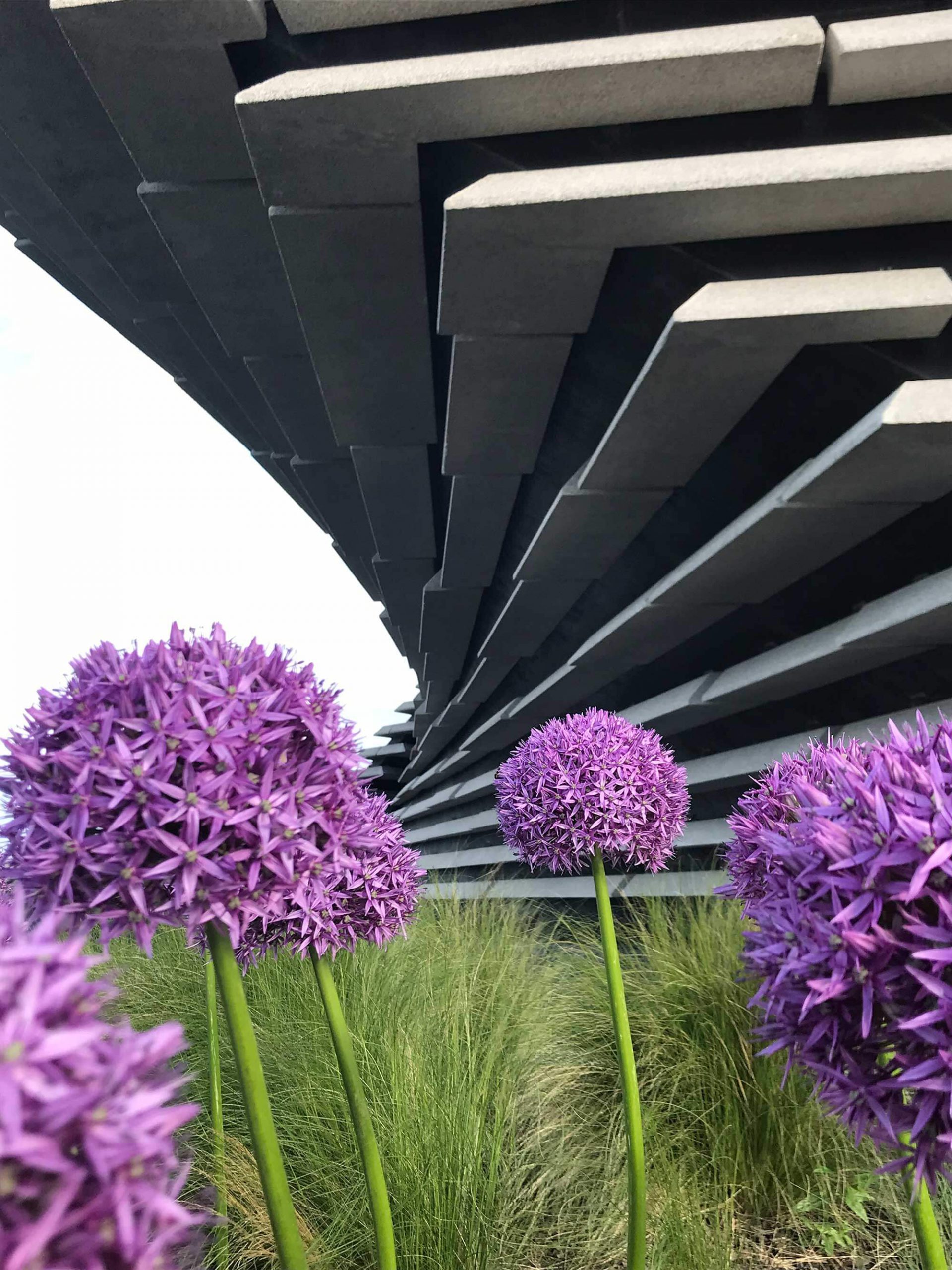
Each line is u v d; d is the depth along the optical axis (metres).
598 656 6.25
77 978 0.65
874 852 1.14
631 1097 2.19
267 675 1.45
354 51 2.69
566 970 5.08
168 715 1.26
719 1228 2.71
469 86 2.41
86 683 1.36
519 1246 2.81
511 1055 3.69
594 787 2.48
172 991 4.52
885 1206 2.89
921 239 2.65
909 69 2.39
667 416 3.21
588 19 2.66
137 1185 0.65
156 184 3.09
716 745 6.40
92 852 1.25
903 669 4.18
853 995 1.18
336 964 4.09
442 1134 2.86
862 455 2.70
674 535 4.79
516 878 10.78
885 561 3.76
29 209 4.37
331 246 3.03
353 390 4.20
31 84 3.13
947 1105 1.08
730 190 2.40
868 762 1.38
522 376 3.56
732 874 2.37
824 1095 1.25
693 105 2.52
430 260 3.38
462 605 8.39
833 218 2.55
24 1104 0.58
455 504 5.35
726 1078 3.28
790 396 3.21
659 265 2.87
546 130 2.62
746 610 4.89
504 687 11.30
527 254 2.72
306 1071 3.40
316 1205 2.90
